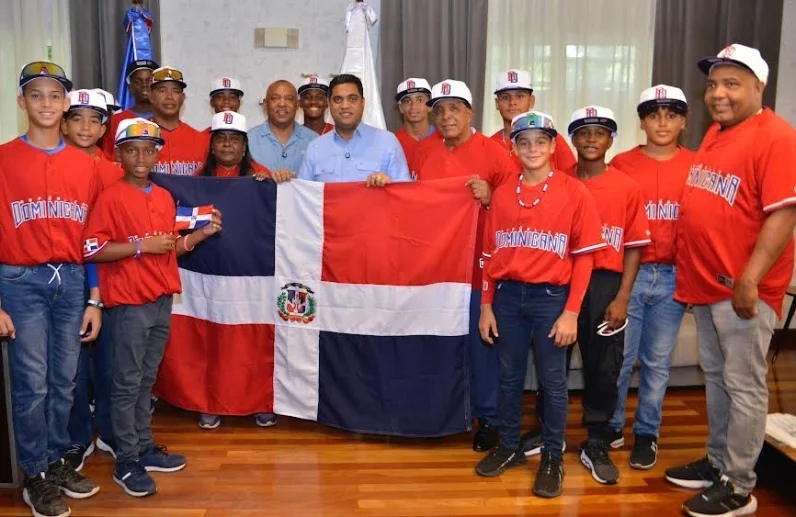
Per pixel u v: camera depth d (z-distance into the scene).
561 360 2.47
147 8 4.27
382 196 2.86
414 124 3.42
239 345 3.01
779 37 4.53
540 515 2.34
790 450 2.51
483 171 2.95
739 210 2.20
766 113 2.19
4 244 2.20
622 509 2.39
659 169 2.65
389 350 2.90
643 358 2.77
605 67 4.62
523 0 4.50
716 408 2.48
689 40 4.50
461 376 2.88
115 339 2.45
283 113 3.35
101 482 2.55
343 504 2.40
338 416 2.96
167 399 3.09
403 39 4.34
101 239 2.33
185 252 2.73
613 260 2.55
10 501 2.39
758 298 2.21
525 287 2.45
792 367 4.23
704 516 2.31
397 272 2.87
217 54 4.52
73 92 2.58
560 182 2.41
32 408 2.27
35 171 2.21
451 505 2.40
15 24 4.29
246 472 2.64
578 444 2.97
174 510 2.35
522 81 3.13
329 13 4.55
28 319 2.24
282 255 2.97
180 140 3.43
